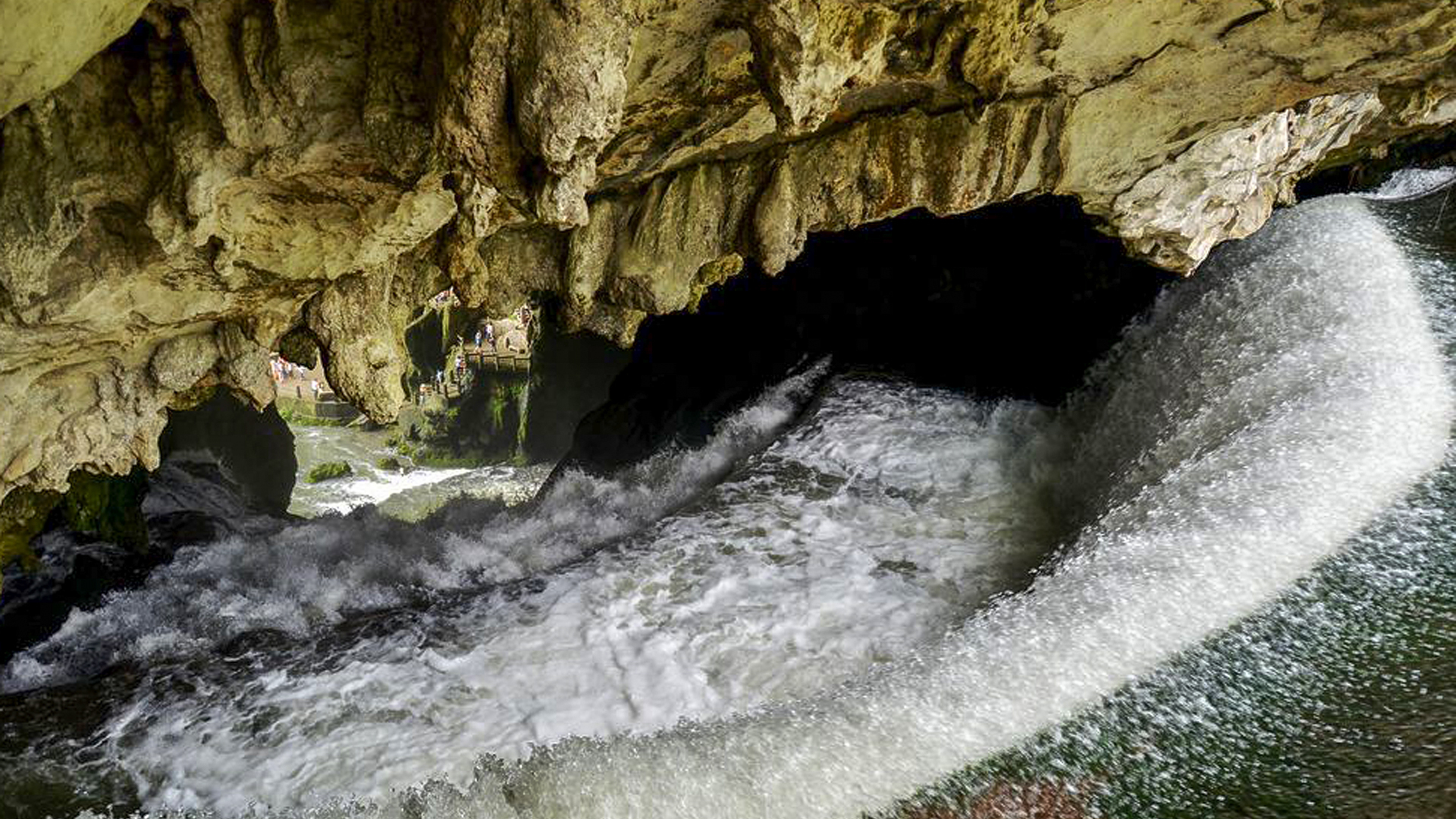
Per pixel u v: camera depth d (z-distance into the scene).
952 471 10.48
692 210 7.46
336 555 10.87
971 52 5.43
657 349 17.14
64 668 8.59
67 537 10.77
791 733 5.85
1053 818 4.97
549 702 7.03
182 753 6.63
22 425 6.16
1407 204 11.06
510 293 7.93
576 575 8.81
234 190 5.43
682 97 6.06
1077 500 9.52
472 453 29.05
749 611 8.09
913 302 14.28
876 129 7.09
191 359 6.59
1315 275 9.53
